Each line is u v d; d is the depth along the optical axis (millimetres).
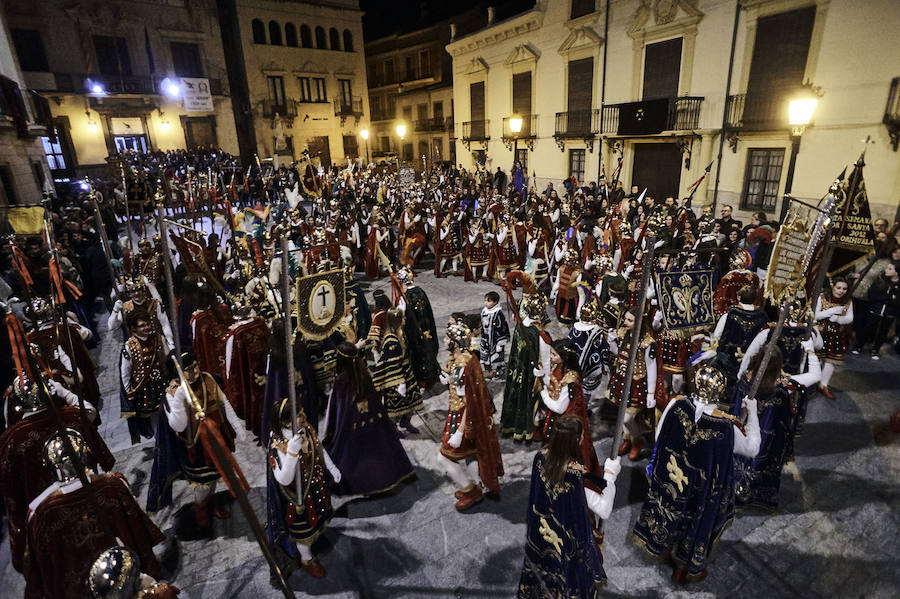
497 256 10742
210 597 3514
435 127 35594
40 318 4727
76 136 28328
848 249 5262
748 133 14445
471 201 16688
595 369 5047
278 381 4707
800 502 4242
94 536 2998
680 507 3303
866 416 5445
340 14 37094
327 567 3727
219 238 10523
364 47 42062
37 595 2994
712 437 3131
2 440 3420
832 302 5629
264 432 4727
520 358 4961
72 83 27547
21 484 3455
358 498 4445
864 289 8156
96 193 5871
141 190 7988
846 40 12031
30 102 16172
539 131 22391
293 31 35469
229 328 5438
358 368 4102
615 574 3592
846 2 11883
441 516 4207
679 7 15672
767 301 5238
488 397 4043
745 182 14945
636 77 17562
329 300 3928
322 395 6156
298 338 4879
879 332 6758
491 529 4047
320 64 36938
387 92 40906
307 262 7258
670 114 16094
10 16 25641
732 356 4793
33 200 13742
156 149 30906
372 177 23938
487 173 23672
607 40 18344
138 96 29531
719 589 3445
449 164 30781
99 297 10281
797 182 13523
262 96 34938
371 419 4184
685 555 3385
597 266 7316
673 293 4125
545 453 2742
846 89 12195
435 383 6484
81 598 2984
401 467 4355
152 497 4035
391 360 5031
